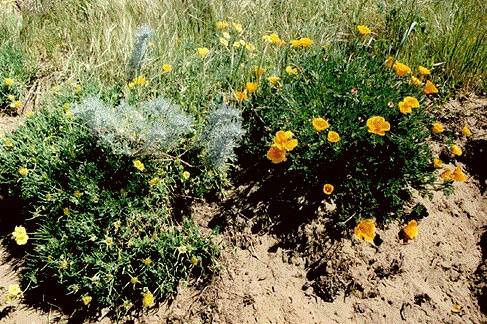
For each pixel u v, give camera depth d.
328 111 1.11
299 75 1.23
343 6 1.57
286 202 1.08
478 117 1.27
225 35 1.34
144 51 1.30
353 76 1.17
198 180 1.09
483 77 1.36
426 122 1.18
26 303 0.98
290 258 1.01
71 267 0.95
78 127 1.14
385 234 1.04
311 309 0.95
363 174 1.06
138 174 1.05
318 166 1.07
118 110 1.08
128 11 1.52
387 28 1.46
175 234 1.02
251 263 1.01
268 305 0.94
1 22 1.46
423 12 1.51
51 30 1.49
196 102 1.23
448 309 0.96
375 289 0.97
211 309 0.95
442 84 1.36
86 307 0.97
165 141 1.05
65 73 1.37
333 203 1.07
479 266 1.03
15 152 1.09
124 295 0.97
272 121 1.12
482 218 1.10
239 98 1.17
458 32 1.41
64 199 1.02
